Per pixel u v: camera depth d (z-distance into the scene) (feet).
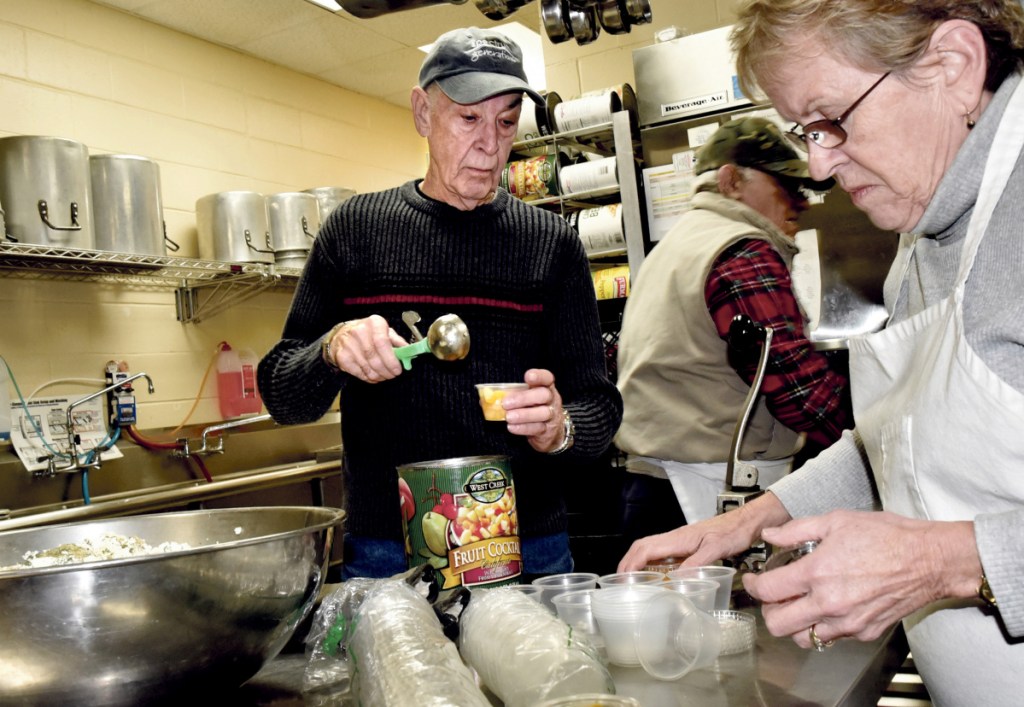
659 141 10.08
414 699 2.06
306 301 5.05
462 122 4.69
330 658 2.91
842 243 8.56
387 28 12.75
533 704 2.24
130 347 11.23
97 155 9.71
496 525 3.45
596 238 10.55
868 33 2.71
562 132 10.85
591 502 9.08
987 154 2.80
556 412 4.10
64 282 10.57
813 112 2.97
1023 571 2.41
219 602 2.50
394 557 4.73
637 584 3.12
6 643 2.31
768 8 2.87
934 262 3.22
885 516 2.71
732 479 4.14
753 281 5.53
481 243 4.89
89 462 10.20
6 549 3.41
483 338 4.84
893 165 2.91
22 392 10.04
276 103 13.71
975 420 2.77
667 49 9.96
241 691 2.86
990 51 2.77
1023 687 2.93
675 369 5.90
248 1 11.46
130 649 2.42
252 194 11.22
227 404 12.23
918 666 3.41
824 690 2.56
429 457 4.76
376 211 4.98
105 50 11.23
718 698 2.54
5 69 10.11
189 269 10.89
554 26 7.08
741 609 3.55
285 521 3.46
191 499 9.70
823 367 5.52
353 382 4.90
